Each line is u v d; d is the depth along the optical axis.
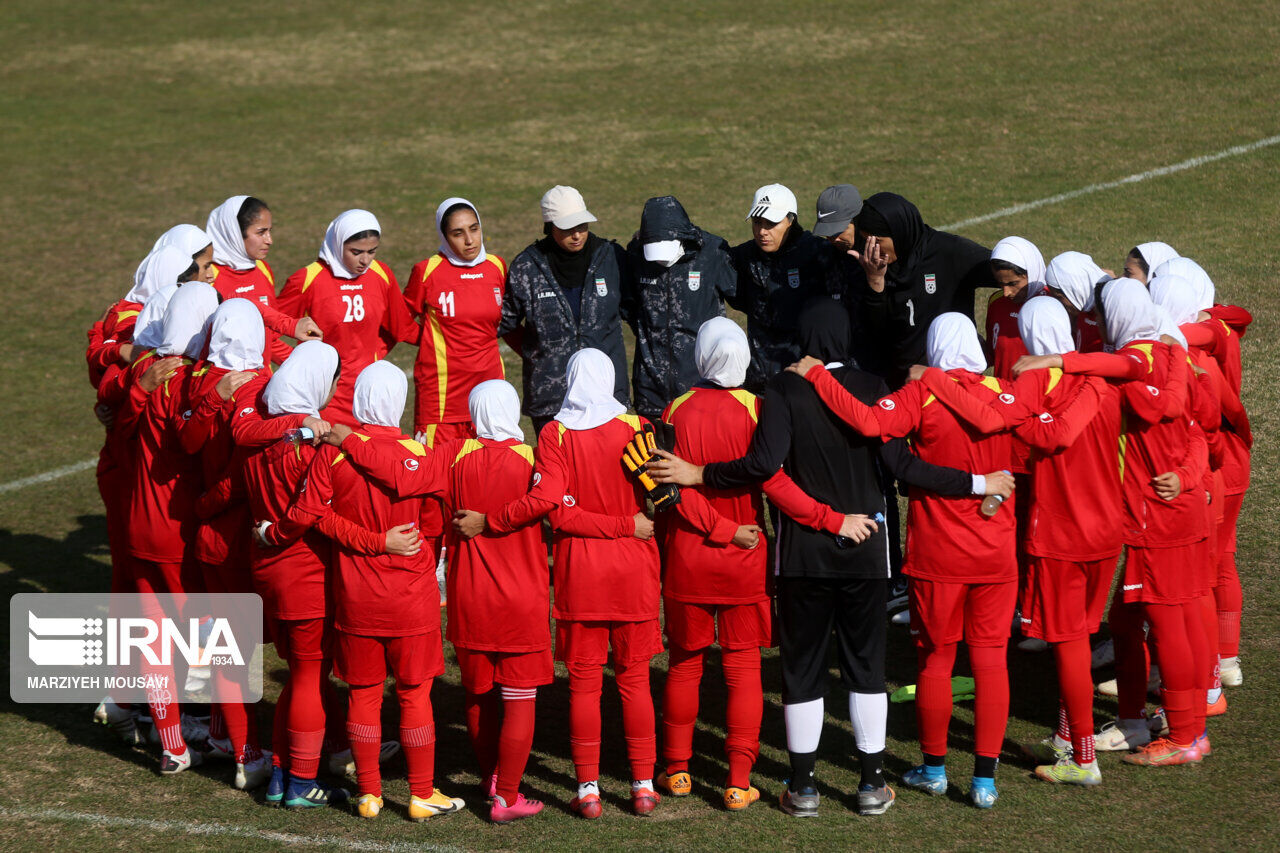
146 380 23.19
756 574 21.34
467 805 22.47
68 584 32.31
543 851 20.72
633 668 21.64
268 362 27.73
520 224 55.84
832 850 20.36
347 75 79.81
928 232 27.05
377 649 21.30
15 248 57.88
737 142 63.03
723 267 29.17
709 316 29.19
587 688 21.61
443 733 25.41
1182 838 20.19
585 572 21.23
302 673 22.00
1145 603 22.11
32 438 41.53
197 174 65.38
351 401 30.52
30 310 51.84
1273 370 37.66
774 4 85.12
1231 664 24.89
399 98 74.88
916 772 22.27
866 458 21.20
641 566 21.41
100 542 34.78
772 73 72.62
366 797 21.92
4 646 29.30
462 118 70.56
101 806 22.67
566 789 22.92
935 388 20.92
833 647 28.38
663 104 69.56
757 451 20.62
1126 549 22.16
